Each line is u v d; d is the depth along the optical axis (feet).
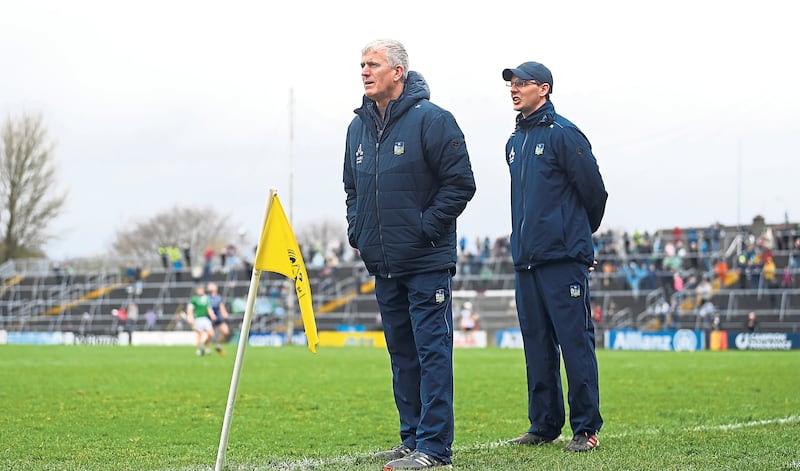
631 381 55.52
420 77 23.81
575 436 25.93
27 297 184.75
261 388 50.96
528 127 26.84
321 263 172.35
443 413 22.97
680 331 126.31
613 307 143.64
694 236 150.20
